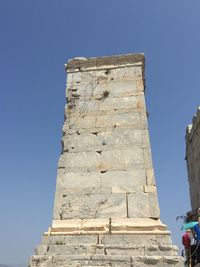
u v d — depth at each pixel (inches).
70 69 575.5
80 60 577.0
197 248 394.9
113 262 388.8
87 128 519.5
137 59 560.7
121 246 407.8
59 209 465.7
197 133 871.1
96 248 412.2
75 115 533.6
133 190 462.0
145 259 383.6
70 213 460.8
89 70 567.2
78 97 547.2
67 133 521.0
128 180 470.0
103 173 481.7
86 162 494.0
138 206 450.0
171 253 392.8
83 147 506.0
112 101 533.0
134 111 517.3
